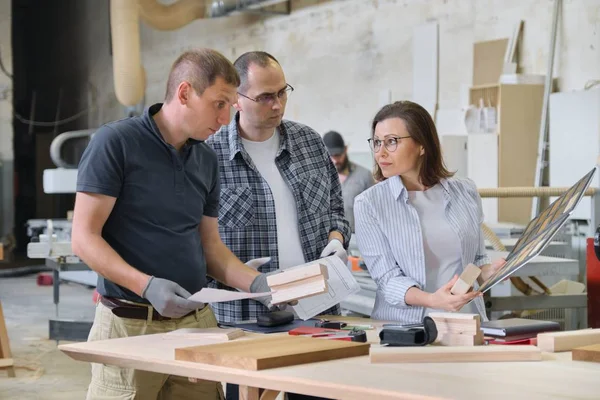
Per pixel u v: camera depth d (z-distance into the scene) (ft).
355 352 6.43
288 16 31.37
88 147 7.69
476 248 9.04
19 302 29.12
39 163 50.67
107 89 44.42
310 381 5.46
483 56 23.43
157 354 6.52
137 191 7.78
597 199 14.34
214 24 35.65
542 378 5.48
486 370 5.77
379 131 8.80
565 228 16.52
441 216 8.90
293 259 9.75
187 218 8.06
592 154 19.01
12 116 42.60
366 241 8.93
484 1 23.48
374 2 27.45
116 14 30.48
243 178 9.71
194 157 8.19
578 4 20.85
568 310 13.66
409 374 5.63
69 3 48.29
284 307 8.42
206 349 6.26
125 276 7.38
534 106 21.71
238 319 9.64
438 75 25.05
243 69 9.50
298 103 31.04
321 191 10.03
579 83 20.86
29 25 52.39
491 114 22.06
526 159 21.72
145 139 7.81
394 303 8.52
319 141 10.28
